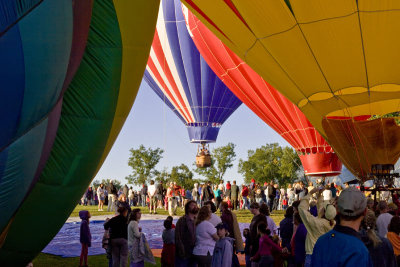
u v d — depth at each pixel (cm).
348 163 948
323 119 925
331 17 771
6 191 575
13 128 549
